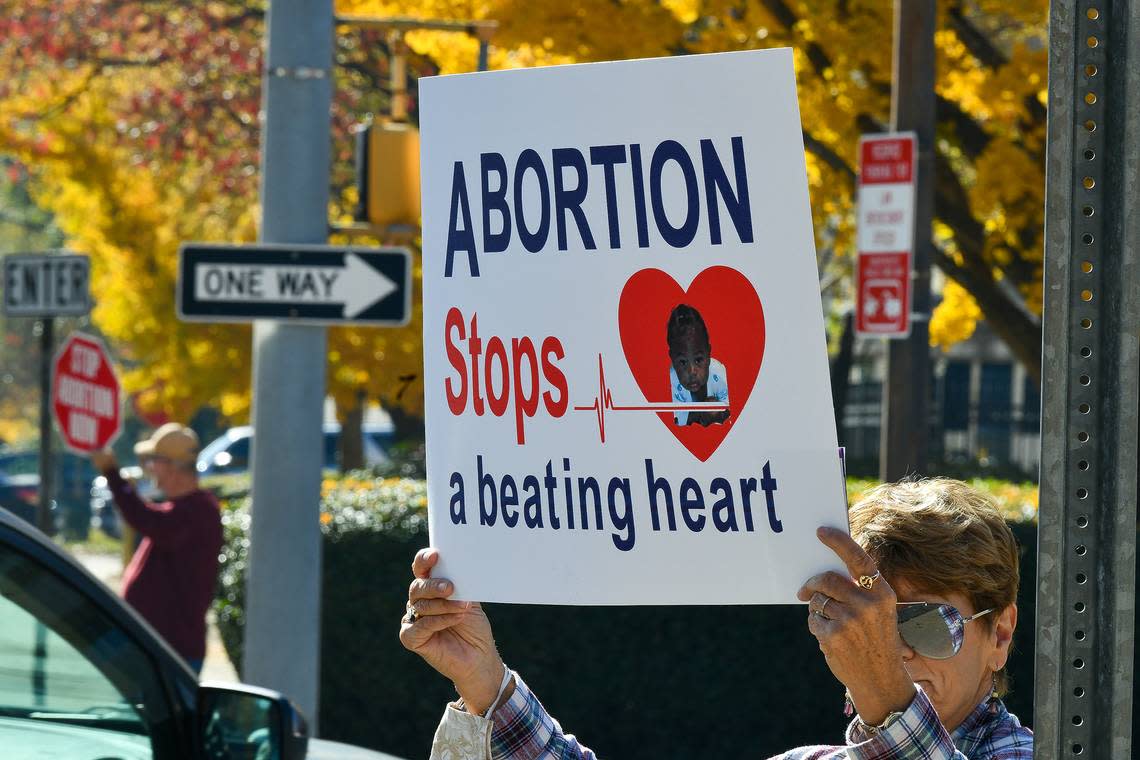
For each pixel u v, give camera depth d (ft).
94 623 32.86
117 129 194.90
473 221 22.17
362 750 42.86
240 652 91.09
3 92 188.44
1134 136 18.06
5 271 96.73
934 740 18.88
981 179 97.45
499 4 94.17
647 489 20.86
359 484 101.76
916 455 86.38
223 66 197.06
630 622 80.28
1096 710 18.21
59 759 30.99
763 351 20.02
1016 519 80.79
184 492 73.77
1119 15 18.17
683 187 20.47
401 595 83.46
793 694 79.25
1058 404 18.31
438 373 22.63
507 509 21.97
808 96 102.27
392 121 69.51
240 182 197.67
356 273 66.08
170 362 189.47
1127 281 18.03
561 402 21.47
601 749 80.84
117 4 195.52
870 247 82.07
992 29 148.87
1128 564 18.07
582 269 21.25
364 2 97.35
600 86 20.98
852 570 19.30
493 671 24.98
